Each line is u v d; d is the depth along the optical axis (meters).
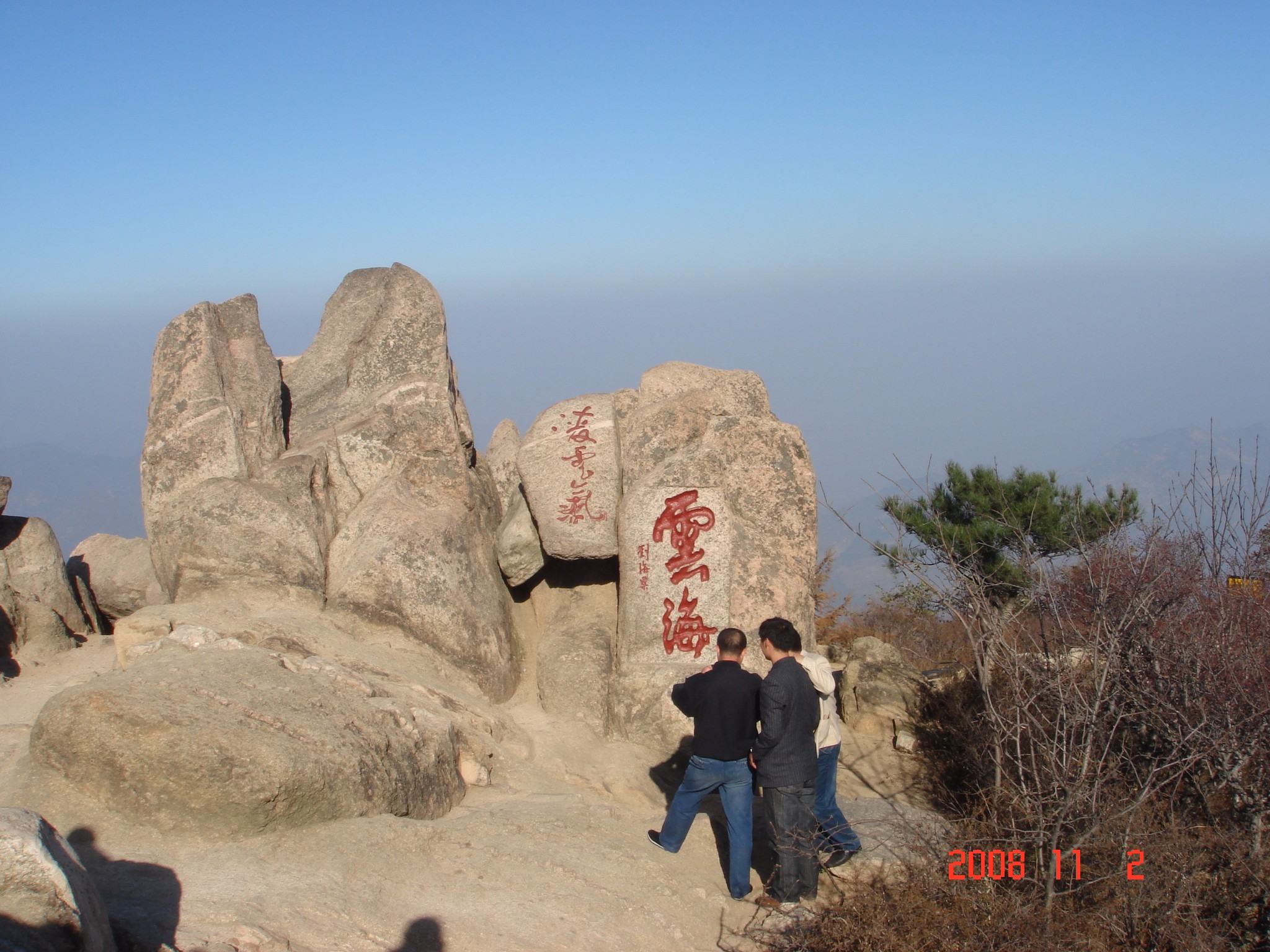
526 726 8.30
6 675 9.65
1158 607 5.98
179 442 8.91
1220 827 5.63
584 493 8.95
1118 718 5.51
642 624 8.59
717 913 5.57
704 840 6.46
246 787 4.89
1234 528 5.90
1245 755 5.57
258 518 8.43
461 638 8.47
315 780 5.12
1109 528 6.73
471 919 4.65
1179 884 5.15
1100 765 5.41
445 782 6.38
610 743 8.37
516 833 5.85
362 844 5.04
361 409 9.87
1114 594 6.02
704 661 8.49
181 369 9.20
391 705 6.36
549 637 9.25
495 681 8.57
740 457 8.90
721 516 8.67
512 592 9.90
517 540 9.39
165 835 4.86
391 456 9.48
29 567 10.93
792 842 5.57
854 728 9.35
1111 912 5.15
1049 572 6.42
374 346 10.04
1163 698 5.88
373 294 10.54
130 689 5.21
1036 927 5.01
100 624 12.58
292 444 9.71
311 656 7.37
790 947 5.18
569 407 9.21
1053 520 10.59
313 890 4.46
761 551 8.66
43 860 3.09
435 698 7.61
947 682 9.27
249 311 9.91
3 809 3.30
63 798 4.95
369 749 5.64
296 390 10.16
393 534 8.59
